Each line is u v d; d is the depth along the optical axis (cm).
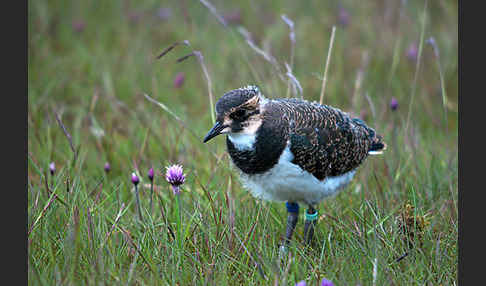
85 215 945
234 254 929
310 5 1919
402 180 1144
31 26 1731
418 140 1255
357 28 1805
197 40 1727
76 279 852
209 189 1081
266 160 912
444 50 1672
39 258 895
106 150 1235
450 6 1825
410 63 1623
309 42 1752
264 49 1512
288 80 1160
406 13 1780
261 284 864
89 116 1345
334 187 991
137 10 1895
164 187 1105
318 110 966
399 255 937
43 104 1405
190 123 1377
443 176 1144
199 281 879
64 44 1744
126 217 1016
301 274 891
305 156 912
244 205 1050
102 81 1556
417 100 1503
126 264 898
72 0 1880
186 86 1588
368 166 1159
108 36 1784
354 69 1633
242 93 902
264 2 1938
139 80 1574
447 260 928
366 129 1063
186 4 1861
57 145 1272
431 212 1043
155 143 1281
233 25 1797
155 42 1783
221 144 1248
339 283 846
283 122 909
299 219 1110
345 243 973
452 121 1470
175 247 909
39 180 1098
